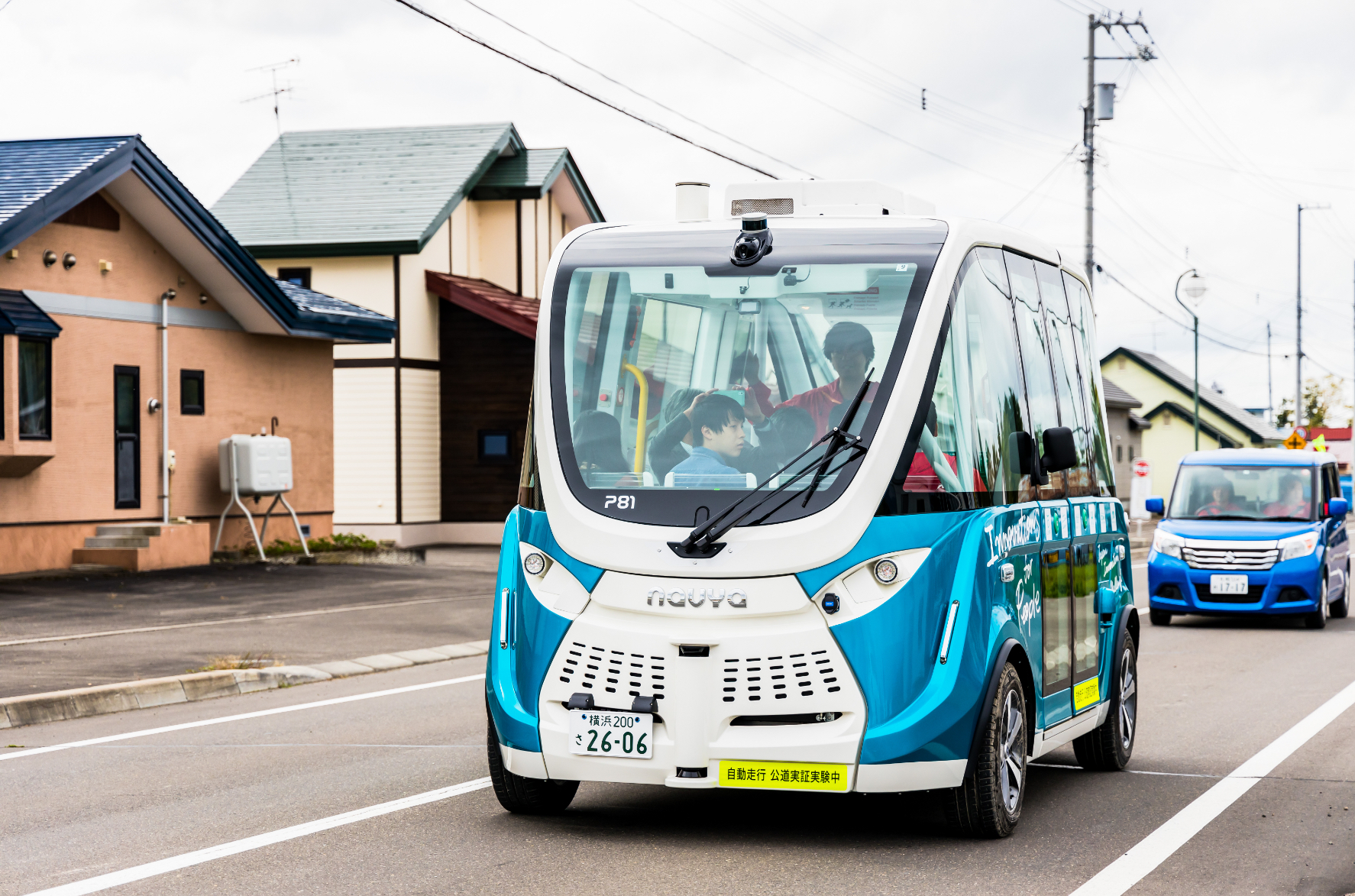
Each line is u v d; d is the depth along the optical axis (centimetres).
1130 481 7275
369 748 955
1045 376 848
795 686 652
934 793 809
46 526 2080
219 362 2420
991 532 706
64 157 2111
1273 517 1911
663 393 702
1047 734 779
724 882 613
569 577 682
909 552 663
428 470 3319
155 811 755
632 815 752
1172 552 1877
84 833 703
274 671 1278
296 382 2611
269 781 838
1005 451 751
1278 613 1838
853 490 660
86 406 2148
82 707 1103
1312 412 9562
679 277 722
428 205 3328
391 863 645
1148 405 8044
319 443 2675
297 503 2614
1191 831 729
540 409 714
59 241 2102
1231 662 1487
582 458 697
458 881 612
